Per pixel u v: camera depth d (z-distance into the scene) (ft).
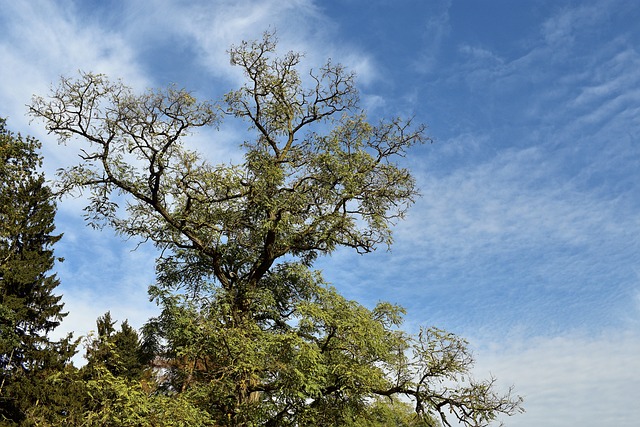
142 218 64.44
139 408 45.91
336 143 63.46
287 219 59.77
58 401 95.09
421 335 54.85
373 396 53.93
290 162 64.85
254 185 60.80
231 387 52.11
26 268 113.50
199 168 60.59
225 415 52.34
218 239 62.08
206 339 52.19
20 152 111.45
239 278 62.75
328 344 54.29
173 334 55.31
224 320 54.29
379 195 64.90
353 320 54.29
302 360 49.11
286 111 66.90
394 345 56.65
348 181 62.18
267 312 61.21
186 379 58.18
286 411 51.57
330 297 57.26
